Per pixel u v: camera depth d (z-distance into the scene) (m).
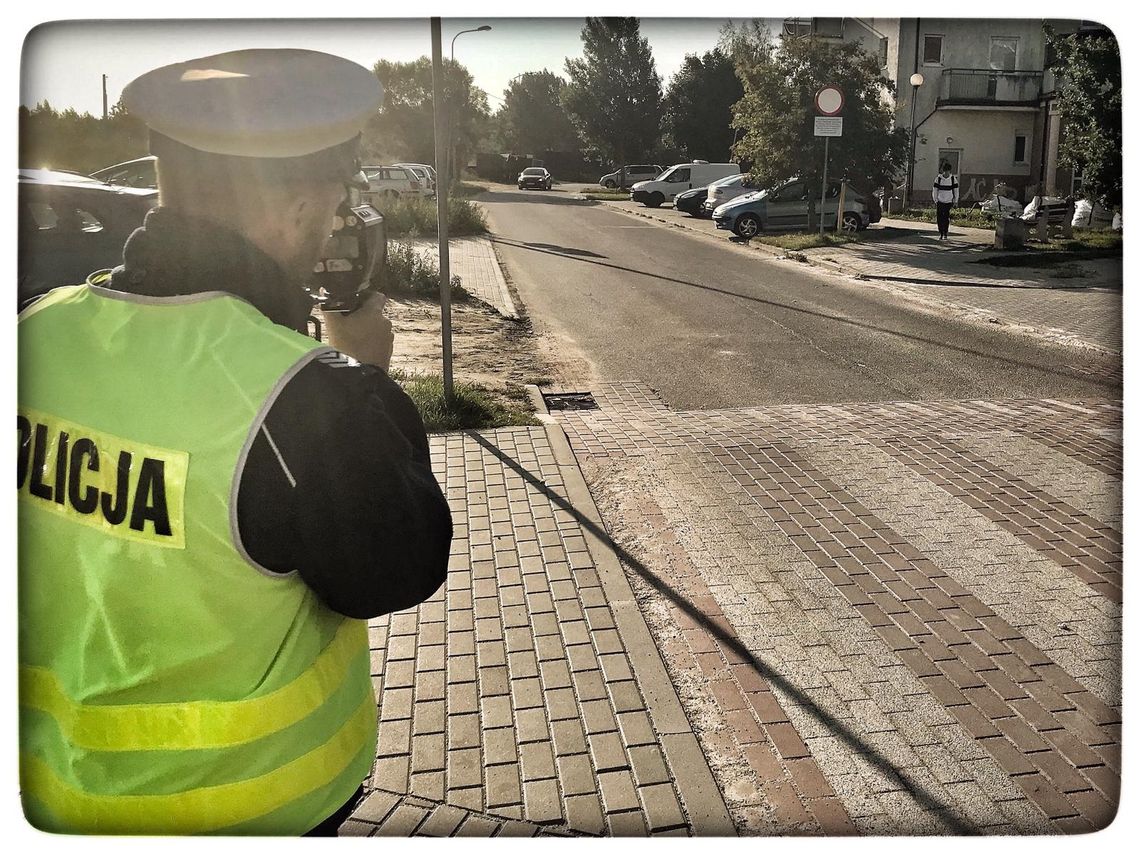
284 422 1.22
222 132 1.28
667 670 3.56
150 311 1.29
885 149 20.44
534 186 40.00
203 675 1.31
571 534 4.71
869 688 3.47
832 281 14.59
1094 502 5.30
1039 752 3.12
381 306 1.59
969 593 4.21
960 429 6.76
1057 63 17.34
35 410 1.34
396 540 1.29
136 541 1.26
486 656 3.61
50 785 1.39
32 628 1.40
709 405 7.59
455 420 6.41
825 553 4.61
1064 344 9.95
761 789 2.93
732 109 21.19
